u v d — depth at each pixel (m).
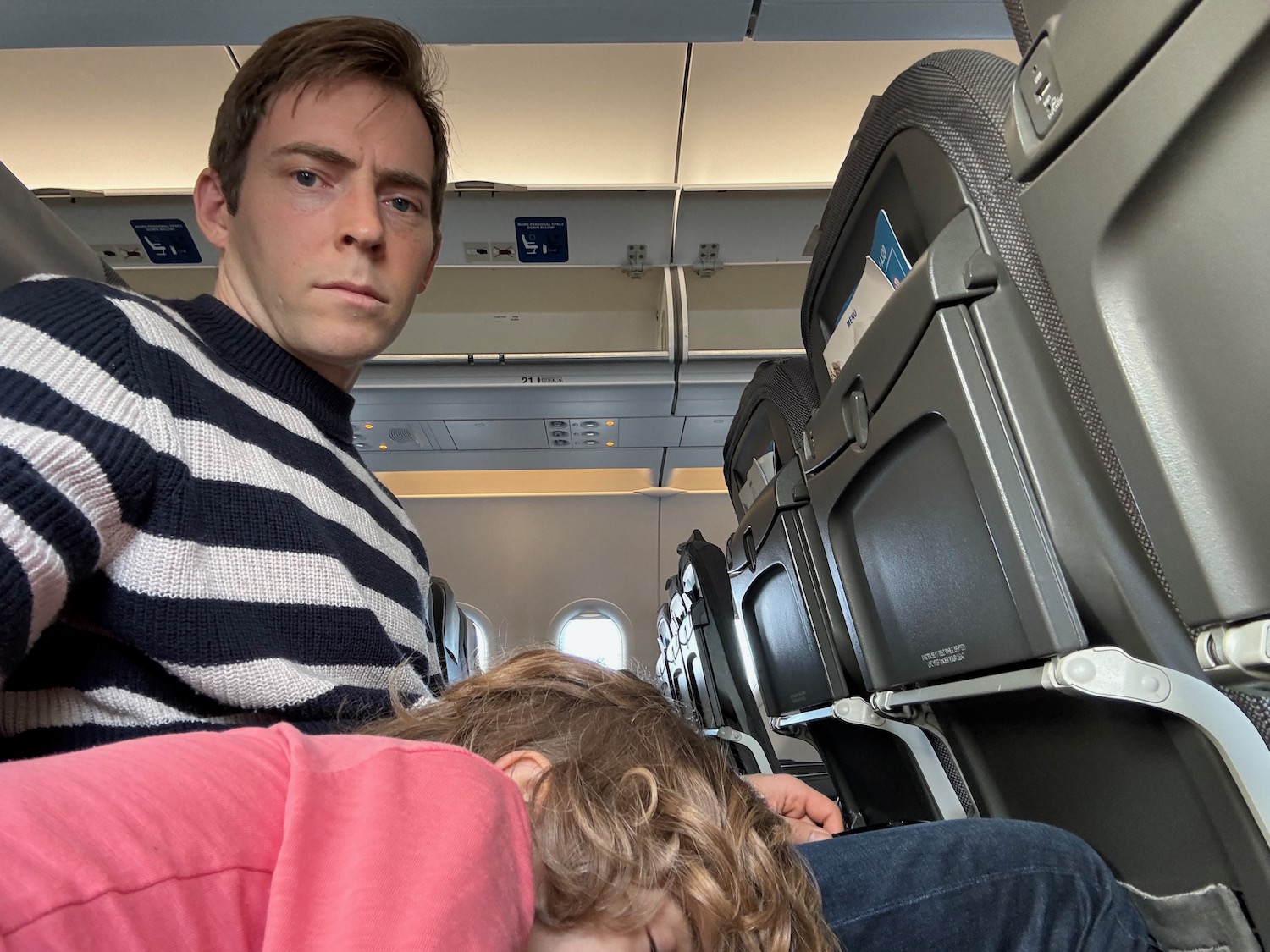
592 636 7.06
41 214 0.91
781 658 2.19
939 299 0.89
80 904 0.20
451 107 3.69
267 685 0.70
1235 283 0.59
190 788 0.26
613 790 0.53
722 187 4.09
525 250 4.41
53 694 0.67
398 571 0.96
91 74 3.36
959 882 0.79
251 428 0.80
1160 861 0.93
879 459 1.17
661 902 0.49
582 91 3.60
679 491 7.05
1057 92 0.69
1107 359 0.70
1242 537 0.63
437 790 0.33
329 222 0.92
